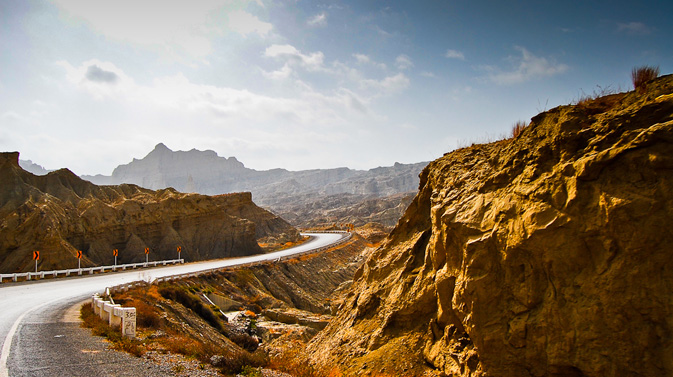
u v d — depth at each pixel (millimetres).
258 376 13727
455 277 13102
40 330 16406
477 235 12008
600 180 9570
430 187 18734
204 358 14703
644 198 8711
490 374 10867
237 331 31656
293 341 29562
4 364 11672
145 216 60938
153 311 24156
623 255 8930
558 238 9930
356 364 15711
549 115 11906
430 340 14234
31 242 43781
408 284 16625
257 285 45000
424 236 17875
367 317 18344
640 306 8641
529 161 11742
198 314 32188
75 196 59062
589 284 9406
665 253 8484
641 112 9359
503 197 11891
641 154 8945
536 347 10109
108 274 40562
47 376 11031
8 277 35906
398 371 14156
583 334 9312
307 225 185250
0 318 18906
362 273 25266
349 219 181500
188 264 52438
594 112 11062
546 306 10047
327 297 50906
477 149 16078
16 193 50188
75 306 23172
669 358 8164
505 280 11055
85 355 13180
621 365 8742
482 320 11203
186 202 68750
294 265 54969
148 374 11938
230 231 71688
